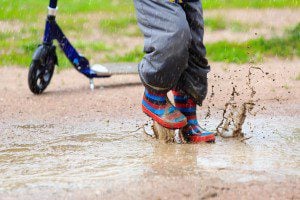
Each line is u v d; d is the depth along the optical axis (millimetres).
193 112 9992
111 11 31469
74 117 12648
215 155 8977
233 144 9781
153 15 9172
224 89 15789
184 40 9062
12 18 29250
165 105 9781
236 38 24891
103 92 16188
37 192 7207
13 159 8961
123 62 21016
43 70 15805
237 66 20141
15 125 11812
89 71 16688
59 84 17703
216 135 10438
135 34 27203
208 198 6875
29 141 10250
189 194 6961
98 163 8594
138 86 17188
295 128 11078
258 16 28953
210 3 31703
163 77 9297
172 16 9055
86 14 30703
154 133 10188
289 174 7898
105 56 23109
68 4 32781
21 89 16797
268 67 19844
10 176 8000
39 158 8992
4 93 16047
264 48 22766
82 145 9852
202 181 7473
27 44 24062
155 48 9133
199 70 9680
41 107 13930
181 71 9320
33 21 28922
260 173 7910
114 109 13586
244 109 10383
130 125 11617
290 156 8930
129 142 10000
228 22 27719
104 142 10055
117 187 7309
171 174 7879
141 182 7488
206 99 14422
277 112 12648
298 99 14305
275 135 10461
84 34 27094
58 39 16094
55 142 10125
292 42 23359
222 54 21938
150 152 9211
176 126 9711
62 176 7941
